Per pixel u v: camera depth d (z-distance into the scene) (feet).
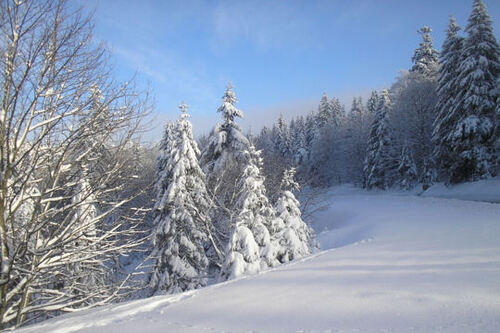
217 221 54.65
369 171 144.36
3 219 16.01
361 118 185.88
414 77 134.41
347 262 21.84
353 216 77.66
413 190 116.78
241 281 19.97
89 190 18.62
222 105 62.69
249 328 11.25
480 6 83.61
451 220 44.42
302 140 193.06
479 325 9.41
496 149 79.30
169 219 42.70
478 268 16.53
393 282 15.19
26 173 17.48
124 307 16.55
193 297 17.01
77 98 17.43
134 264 58.13
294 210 40.11
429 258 20.52
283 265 24.81
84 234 19.31
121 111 17.89
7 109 14.98
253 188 35.70
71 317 16.21
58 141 18.30
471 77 80.89
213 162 61.00
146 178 23.02
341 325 10.55
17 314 18.16
